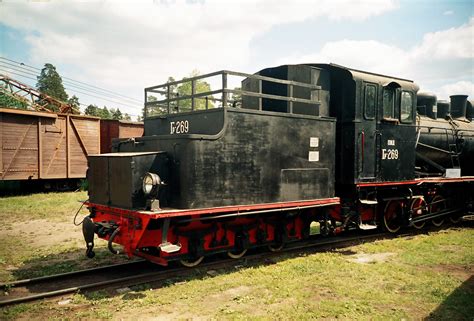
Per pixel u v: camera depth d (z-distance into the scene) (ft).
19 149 51.88
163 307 15.57
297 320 14.52
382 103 27.78
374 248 25.68
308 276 19.51
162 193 18.54
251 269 20.31
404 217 31.07
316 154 23.56
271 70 25.44
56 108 79.87
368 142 26.78
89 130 60.23
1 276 19.49
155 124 24.32
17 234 29.58
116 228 18.40
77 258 23.00
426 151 33.73
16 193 54.49
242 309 15.40
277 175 21.38
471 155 38.42
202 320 14.42
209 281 18.51
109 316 14.62
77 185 59.98
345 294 17.13
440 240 28.40
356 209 27.12
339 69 26.84
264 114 20.76
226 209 18.90
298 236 25.09
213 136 18.51
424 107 36.24
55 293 16.60
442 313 15.33
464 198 37.52
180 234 19.19
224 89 18.95
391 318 14.71
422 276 19.75
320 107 25.17
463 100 41.91
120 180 18.56
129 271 20.21
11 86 75.46
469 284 18.63
